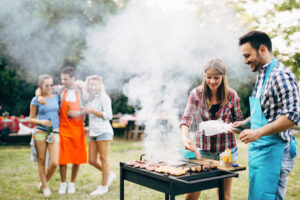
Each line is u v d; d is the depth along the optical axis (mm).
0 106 8266
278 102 1993
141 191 4055
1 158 6184
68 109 3678
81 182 4406
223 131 2443
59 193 3877
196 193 2750
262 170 2090
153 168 2152
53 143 3629
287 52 4949
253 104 2164
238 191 4031
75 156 3795
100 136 3762
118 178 4637
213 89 2494
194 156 2699
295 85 1970
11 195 3777
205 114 2693
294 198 3750
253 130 1998
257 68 2160
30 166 5441
